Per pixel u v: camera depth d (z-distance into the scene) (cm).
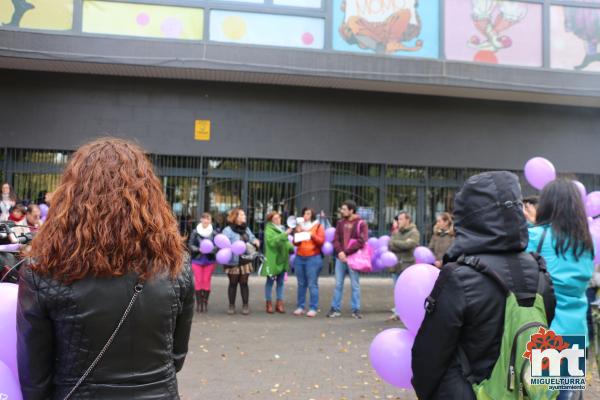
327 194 1245
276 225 850
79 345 154
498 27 1233
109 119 1190
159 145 1202
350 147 1256
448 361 191
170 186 1208
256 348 620
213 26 1145
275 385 482
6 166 1160
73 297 154
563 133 1334
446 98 1293
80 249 154
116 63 1091
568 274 276
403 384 249
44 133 1167
